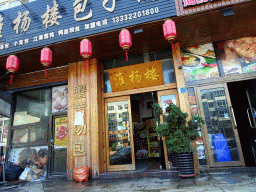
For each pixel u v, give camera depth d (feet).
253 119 16.14
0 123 34.35
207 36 15.67
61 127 18.58
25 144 19.31
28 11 16.76
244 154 18.07
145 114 28.63
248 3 12.39
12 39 16.49
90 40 15.19
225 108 15.21
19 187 14.07
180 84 15.43
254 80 15.43
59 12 15.85
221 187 9.37
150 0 14.08
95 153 15.65
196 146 15.02
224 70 15.90
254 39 16.01
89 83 17.28
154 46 16.80
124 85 17.42
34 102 20.38
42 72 19.69
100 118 16.96
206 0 12.89
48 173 17.53
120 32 13.46
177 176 13.42
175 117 12.12
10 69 15.35
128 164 16.07
